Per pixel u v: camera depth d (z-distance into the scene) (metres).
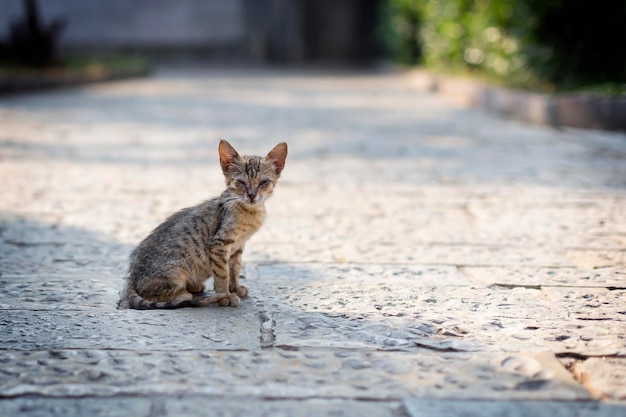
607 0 17.30
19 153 12.84
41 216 8.72
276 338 5.15
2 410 4.11
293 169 11.83
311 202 9.60
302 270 6.85
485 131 16.25
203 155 13.04
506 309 5.82
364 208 9.31
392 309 5.80
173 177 11.07
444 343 5.07
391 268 6.93
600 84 17.42
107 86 27.80
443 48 27.11
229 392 4.34
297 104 22.31
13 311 5.65
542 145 14.20
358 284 6.44
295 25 42.72
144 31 42.03
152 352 4.88
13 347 4.94
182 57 42.38
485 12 21.25
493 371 4.65
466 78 24.14
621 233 8.16
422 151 13.65
